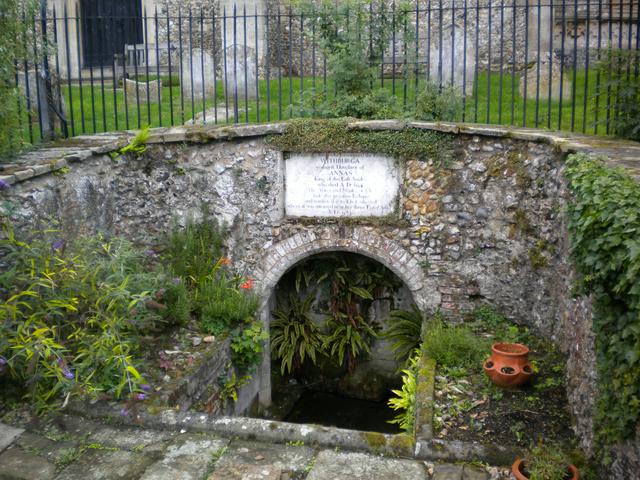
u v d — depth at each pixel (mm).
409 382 5770
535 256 6570
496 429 4836
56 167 6176
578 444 4586
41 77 7625
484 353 6031
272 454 4348
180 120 9211
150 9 14570
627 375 3471
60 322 5395
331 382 8695
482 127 6902
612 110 8523
